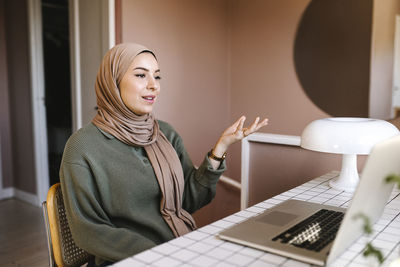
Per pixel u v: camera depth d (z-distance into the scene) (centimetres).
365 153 118
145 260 81
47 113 396
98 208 117
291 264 78
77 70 281
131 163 124
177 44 282
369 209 83
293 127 293
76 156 117
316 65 277
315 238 88
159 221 128
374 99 253
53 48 404
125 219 124
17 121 367
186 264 79
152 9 263
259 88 308
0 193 372
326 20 270
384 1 241
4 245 261
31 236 276
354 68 261
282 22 290
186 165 147
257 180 190
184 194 142
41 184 349
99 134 123
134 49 128
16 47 356
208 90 310
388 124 127
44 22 396
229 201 318
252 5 305
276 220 101
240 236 90
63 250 116
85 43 272
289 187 179
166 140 140
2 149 373
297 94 288
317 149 123
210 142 316
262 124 128
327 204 121
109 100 128
